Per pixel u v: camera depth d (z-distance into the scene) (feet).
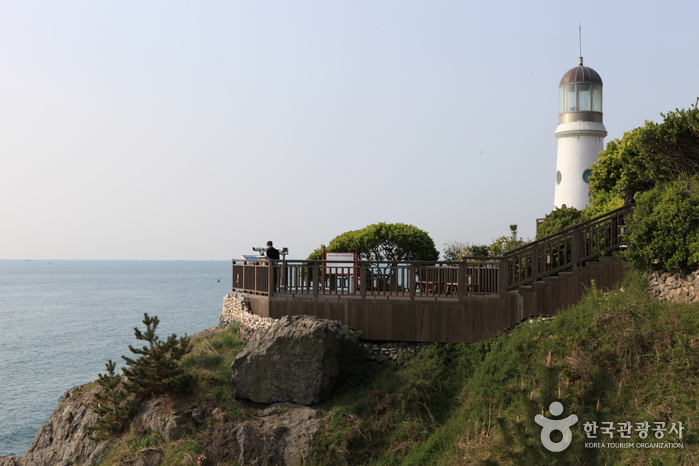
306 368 45.98
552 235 46.42
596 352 37.17
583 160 81.35
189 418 44.83
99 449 46.44
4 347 151.12
